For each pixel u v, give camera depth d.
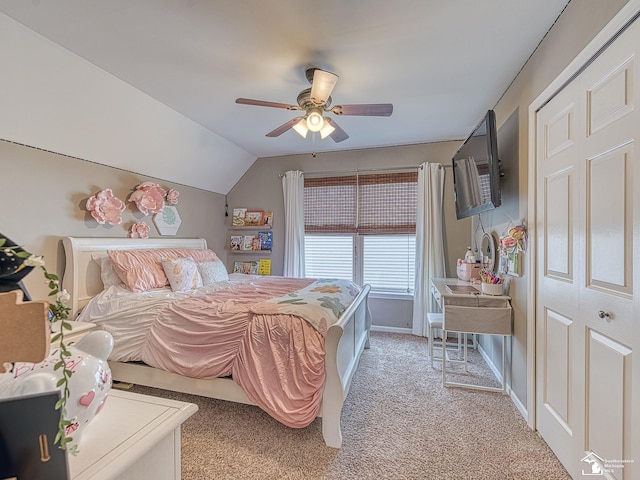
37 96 2.14
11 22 1.74
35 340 0.59
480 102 2.85
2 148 2.19
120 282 2.73
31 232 2.37
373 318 4.29
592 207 1.46
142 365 2.27
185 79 2.42
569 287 1.65
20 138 2.26
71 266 2.54
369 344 3.57
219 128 3.51
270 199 4.68
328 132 2.41
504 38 1.93
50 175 2.49
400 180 4.17
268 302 2.25
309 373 1.83
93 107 2.46
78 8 1.65
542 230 1.95
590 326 1.47
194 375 2.08
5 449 0.53
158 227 3.56
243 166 4.65
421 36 1.91
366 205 4.30
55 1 1.59
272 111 3.04
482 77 2.40
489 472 1.65
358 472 1.65
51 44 1.94
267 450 1.82
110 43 1.96
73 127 2.48
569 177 1.65
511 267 2.42
